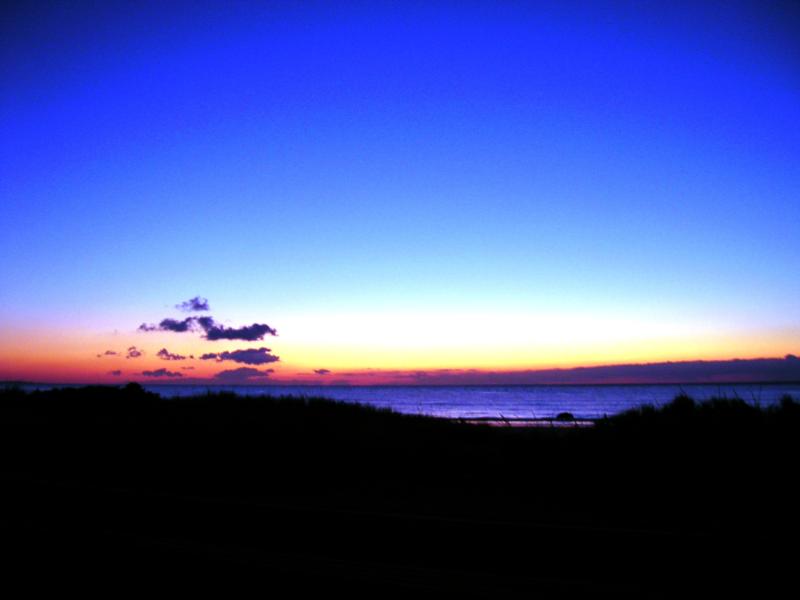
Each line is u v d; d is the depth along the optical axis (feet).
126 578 19.80
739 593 17.72
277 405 71.10
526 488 35.35
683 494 31.07
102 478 39.63
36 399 88.74
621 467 36.91
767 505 28.07
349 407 72.59
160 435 53.31
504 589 17.93
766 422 39.27
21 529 26.05
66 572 20.42
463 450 49.01
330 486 37.50
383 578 18.99
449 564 21.01
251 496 34.50
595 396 402.31
